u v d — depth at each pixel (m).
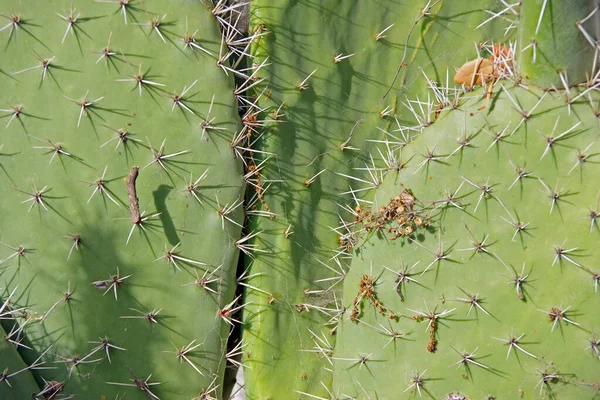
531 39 1.79
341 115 1.91
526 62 1.80
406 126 1.94
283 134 1.89
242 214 1.89
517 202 1.81
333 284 1.92
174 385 1.87
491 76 1.83
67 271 1.86
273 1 1.87
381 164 1.93
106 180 1.86
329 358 1.91
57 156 1.85
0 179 1.86
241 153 1.89
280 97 1.89
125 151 1.86
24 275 1.86
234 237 1.88
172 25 1.86
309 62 1.89
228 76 1.87
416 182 1.83
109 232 1.86
